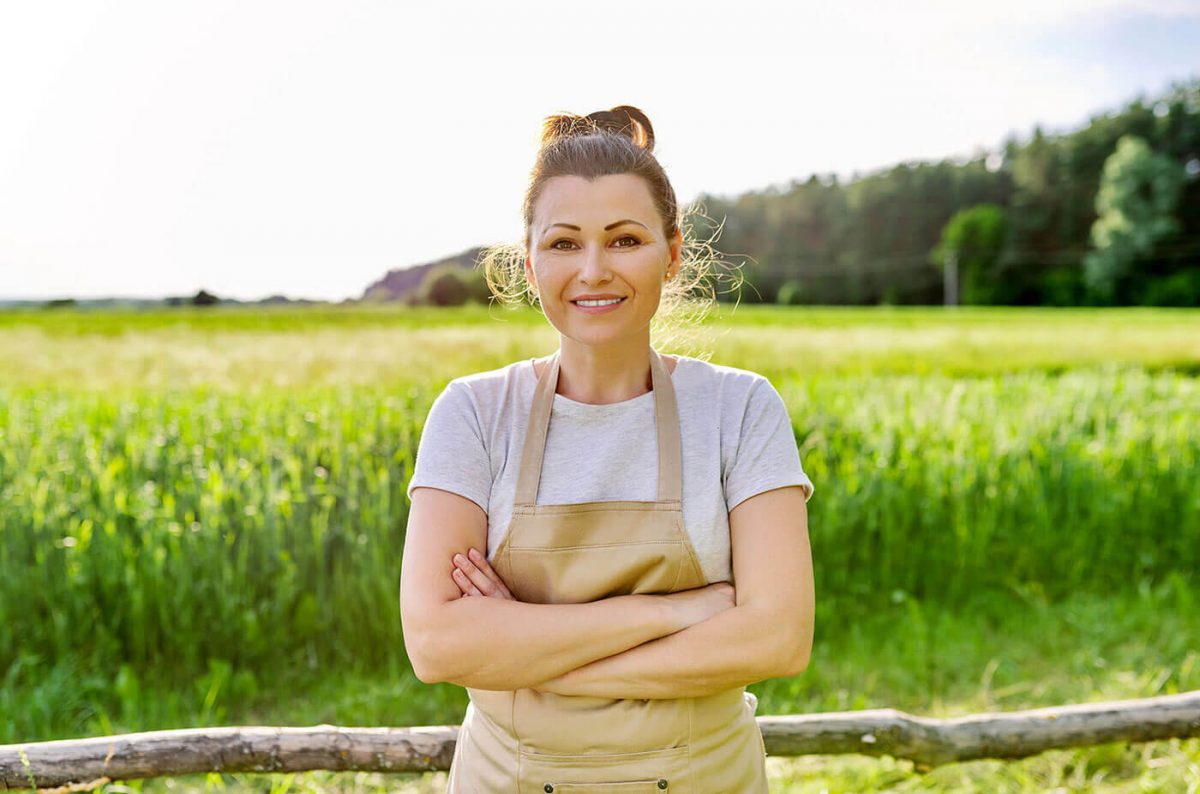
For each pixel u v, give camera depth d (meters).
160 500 4.84
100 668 4.18
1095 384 8.90
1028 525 5.64
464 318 29.84
